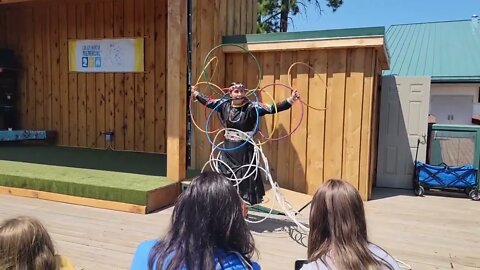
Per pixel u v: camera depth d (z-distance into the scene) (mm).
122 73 7586
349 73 5055
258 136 5516
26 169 5414
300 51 5254
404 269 3070
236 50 5492
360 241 1488
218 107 4047
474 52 12969
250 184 3861
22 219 1377
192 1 5203
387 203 5148
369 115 5012
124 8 7430
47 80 8289
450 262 3225
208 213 1320
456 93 11758
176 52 4676
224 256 1321
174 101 4746
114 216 4211
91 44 7766
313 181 5293
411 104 6078
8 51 8258
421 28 16094
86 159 6465
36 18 8234
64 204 4633
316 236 1554
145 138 7500
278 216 4402
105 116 7809
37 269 1304
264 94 5465
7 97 8367
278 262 3129
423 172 5605
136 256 1457
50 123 8336
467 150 5934
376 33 4781
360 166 5102
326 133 5207
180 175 4852
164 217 4195
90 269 2922
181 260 1297
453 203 5227
